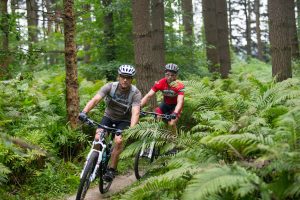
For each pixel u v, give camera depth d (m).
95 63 14.99
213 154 4.88
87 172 5.68
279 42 9.59
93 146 6.04
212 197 3.95
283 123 4.68
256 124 5.39
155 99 9.88
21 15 8.10
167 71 7.85
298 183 3.86
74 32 8.55
